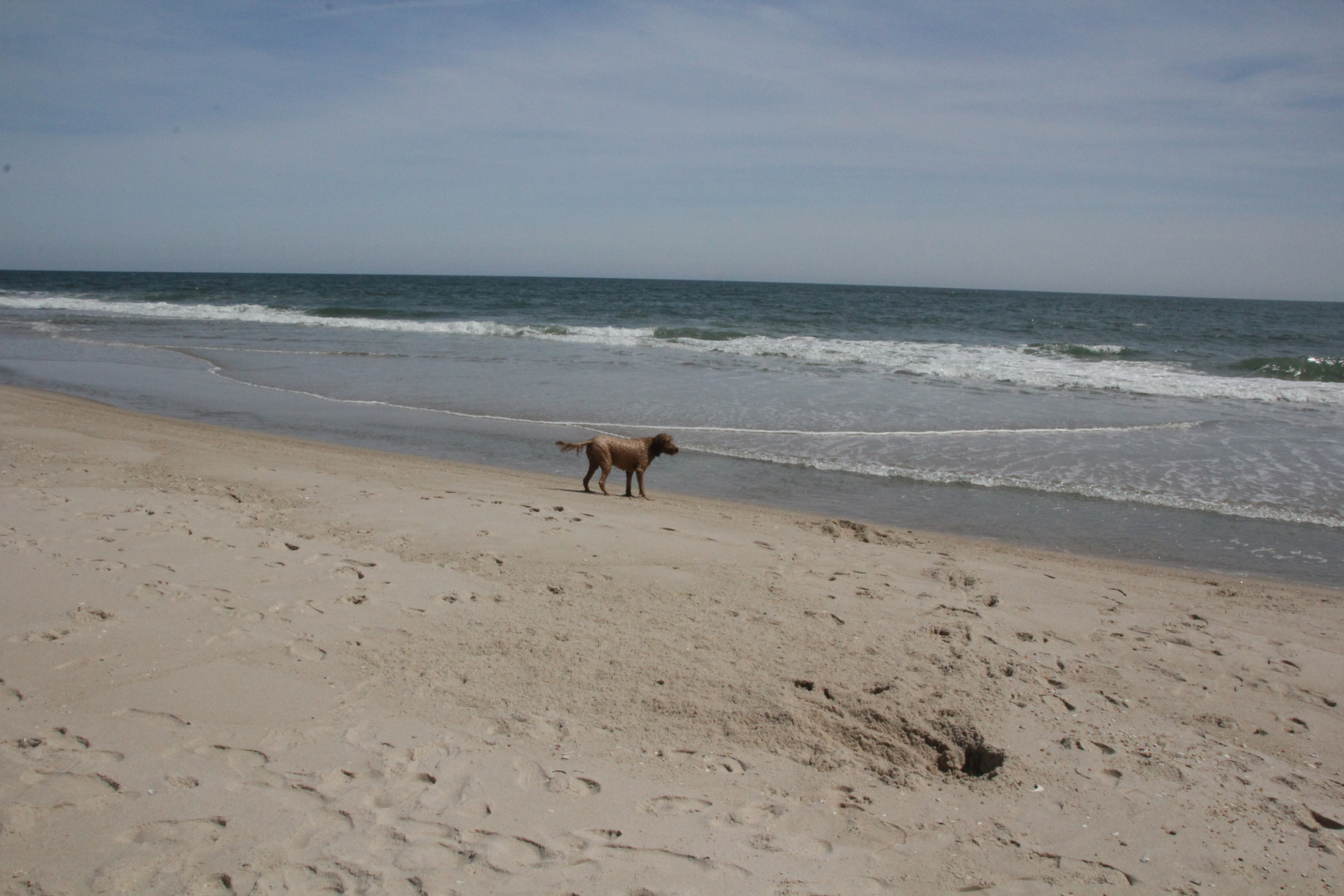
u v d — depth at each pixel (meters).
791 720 3.80
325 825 2.98
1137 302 102.44
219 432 11.16
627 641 4.52
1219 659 4.81
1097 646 4.89
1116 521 8.35
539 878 2.77
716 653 4.42
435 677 4.07
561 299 57.91
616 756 3.50
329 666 4.13
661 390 15.65
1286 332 38.00
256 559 5.51
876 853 3.03
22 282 84.31
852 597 5.39
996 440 11.87
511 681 4.05
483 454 10.79
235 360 19.50
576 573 5.56
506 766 3.39
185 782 3.18
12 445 8.89
